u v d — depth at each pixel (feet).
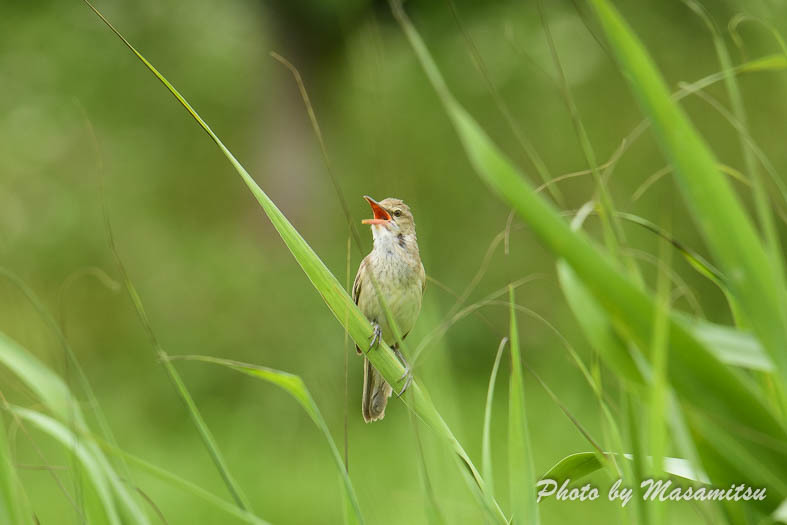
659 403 7.69
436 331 10.66
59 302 11.97
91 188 69.56
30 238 66.39
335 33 62.44
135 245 67.21
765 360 8.89
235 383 58.70
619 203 46.19
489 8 65.67
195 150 73.56
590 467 11.19
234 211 71.46
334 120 63.87
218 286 62.13
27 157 70.23
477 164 8.09
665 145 8.35
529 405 42.83
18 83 71.05
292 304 59.26
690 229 49.01
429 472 11.14
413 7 61.93
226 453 44.75
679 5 60.39
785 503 8.39
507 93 65.77
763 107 51.90
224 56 72.28
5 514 10.55
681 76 60.03
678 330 8.02
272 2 63.21
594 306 8.76
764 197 9.02
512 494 10.17
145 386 58.29
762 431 8.17
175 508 37.88
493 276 59.21
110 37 71.15
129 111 73.41
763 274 8.31
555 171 62.54
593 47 64.69
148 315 62.49
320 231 62.39
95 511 11.28
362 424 31.99
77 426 11.30
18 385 12.28
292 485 39.70
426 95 62.95
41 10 70.74
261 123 67.05
